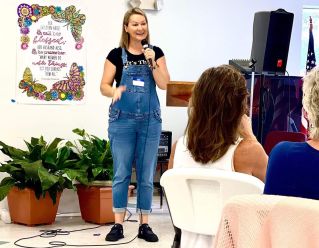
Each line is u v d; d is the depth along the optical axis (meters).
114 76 4.02
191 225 2.09
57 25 5.01
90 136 5.07
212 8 6.73
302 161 1.62
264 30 5.03
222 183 1.94
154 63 3.91
